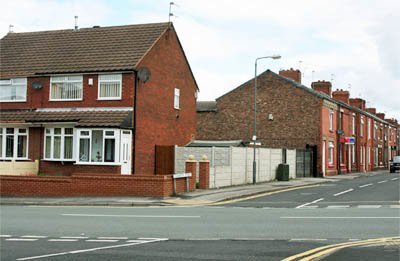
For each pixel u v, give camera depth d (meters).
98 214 16.80
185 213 16.91
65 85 30.83
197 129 47.12
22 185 23.97
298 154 40.16
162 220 14.96
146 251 10.08
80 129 28.41
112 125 27.78
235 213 16.80
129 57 30.22
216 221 14.65
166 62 33.19
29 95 31.56
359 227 13.33
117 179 22.94
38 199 22.45
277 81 44.84
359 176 45.84
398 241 11.16
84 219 15.36
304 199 22.80
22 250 10.26
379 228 13.15
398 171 58.56
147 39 31.75
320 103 43.25
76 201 21.38
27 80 31.72
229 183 28.95
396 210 17.47
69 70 30.47
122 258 9.37
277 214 16.39
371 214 16.22
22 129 30.53
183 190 24.23
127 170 28.73
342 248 10.24
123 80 29.56
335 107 48.31
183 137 35.66
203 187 25.91
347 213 16.55
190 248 10.40
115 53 31.00
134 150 29.25
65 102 30.59
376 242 11.04
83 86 30.28
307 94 43.66
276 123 44.56
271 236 11.99
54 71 30.77
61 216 16.22
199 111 47.06
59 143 29.61
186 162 25.34
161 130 32.41
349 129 54.09
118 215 16.42
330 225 13.70
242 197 23.77
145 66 30.38
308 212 16.98
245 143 36.25
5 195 24.12
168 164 30.91
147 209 18.64
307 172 42.00
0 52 34.41
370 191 27.08
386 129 75.94
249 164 31.81
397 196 23.83
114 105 29.58
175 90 34.47
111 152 28.05
